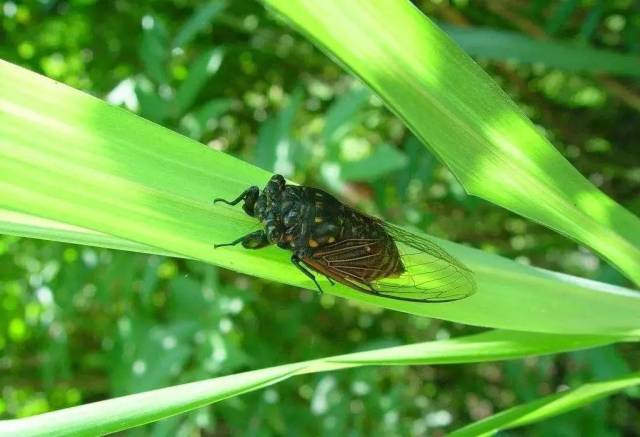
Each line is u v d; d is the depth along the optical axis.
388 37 0.09
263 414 0.27
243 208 0.11
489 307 0.12
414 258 0.13
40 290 0.29
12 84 0.08
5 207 0.08
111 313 0.31
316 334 0.35
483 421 0.12
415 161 0.28
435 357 0.11
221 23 0.35
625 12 0.29
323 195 0.13
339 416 0.26
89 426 0.09
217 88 0.36
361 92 0.22
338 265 0.13
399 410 0.28
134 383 0.23
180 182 0.10
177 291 0.24
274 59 0.37
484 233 0.38
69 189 0.09
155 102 0.24
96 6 0.34
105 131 0.09
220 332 0.23
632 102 0.32
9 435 0.09
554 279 0.12
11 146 0.08
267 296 0.37
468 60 0.09
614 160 0.36
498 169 0.10
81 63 0.35
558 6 0.30
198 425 0.25
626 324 0.12
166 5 0.34
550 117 0.37
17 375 0.38
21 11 0.33
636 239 0.11
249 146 0.36
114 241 0.10
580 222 0.11
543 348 0.12
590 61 0.25
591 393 0.12
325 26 0.09
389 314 0.38
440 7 0.32
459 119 0.10
